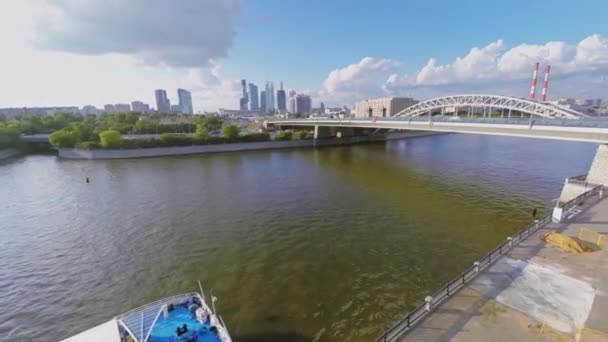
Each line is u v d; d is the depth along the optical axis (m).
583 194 29.47
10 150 87.19
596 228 22.72
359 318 17.19
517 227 30.30
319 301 18.77
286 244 26.98
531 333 12.62
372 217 33.69
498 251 19.47
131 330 14.73
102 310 18.48
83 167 65.38
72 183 50.94
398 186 48.00
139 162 71.44
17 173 59.88
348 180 52.44
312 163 71.00
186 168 64.00
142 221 33.09
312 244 26.91
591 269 17.41
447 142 118.69
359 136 116.62
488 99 87.50
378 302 18.58
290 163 71.00
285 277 21.55
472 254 24.75
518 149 91.75
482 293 15.33
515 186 46.22
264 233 29.48
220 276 21.81
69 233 30.06
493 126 47.16
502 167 61.94
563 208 25.44
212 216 34.34
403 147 103.94
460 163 68.31
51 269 23.23
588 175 36.25
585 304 14.47
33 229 31.23
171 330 14.90
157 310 16.20
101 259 24.67
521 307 14.26
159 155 80.88
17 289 20.69
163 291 20.20
